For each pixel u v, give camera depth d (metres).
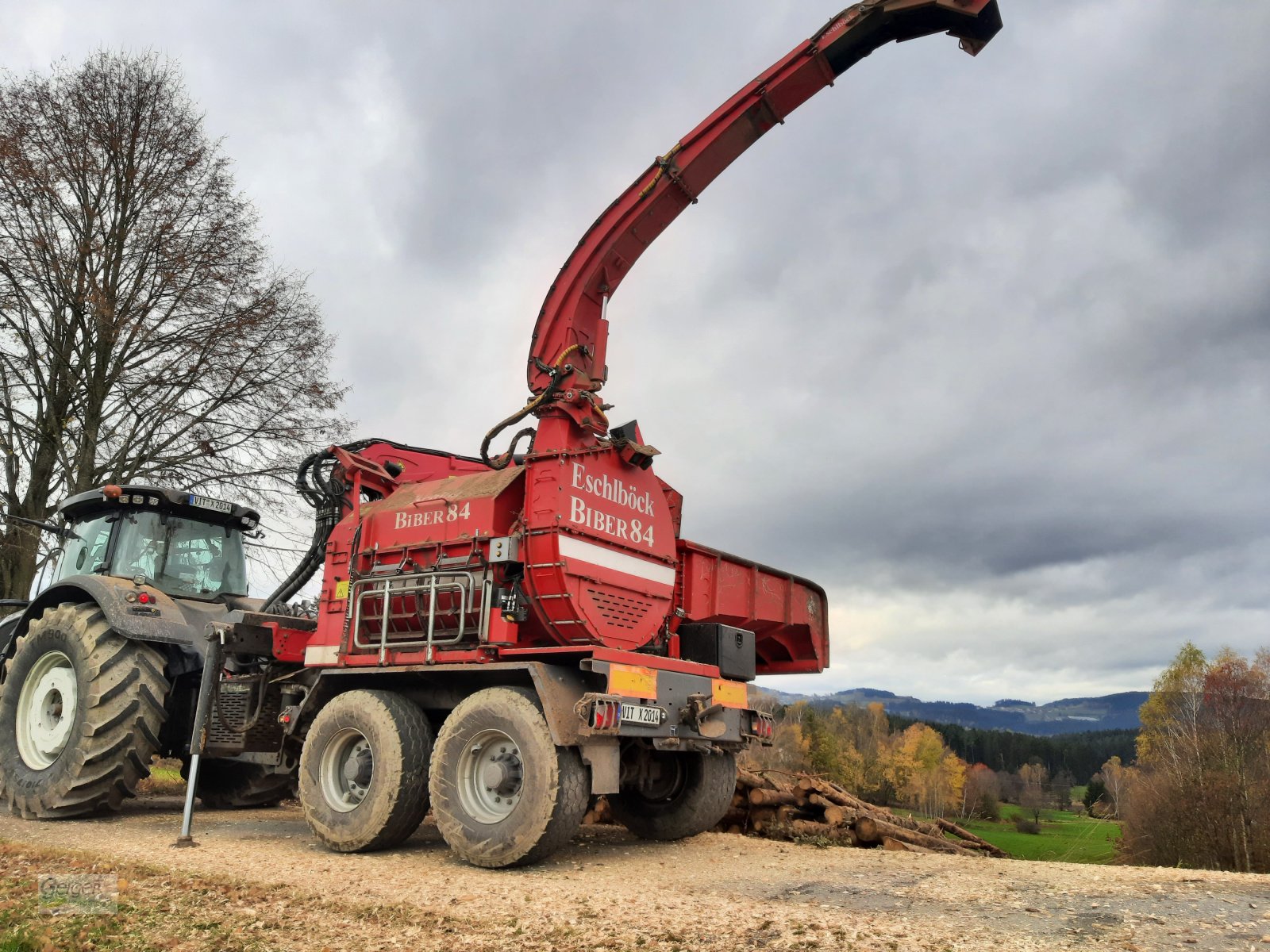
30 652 7.81
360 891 4.57
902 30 6.47
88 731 7.12
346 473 7.45
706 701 6.09
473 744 5.59
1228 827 27.34
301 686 7.18
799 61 6.60
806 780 8.72
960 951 3.29
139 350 14.72
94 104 14.49
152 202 14.87
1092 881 4.70
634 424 6.70
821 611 8.80
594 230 6.79
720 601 7.38
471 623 6.23
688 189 6.89
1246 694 33.31
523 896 4.45
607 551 6.30
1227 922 3.66
